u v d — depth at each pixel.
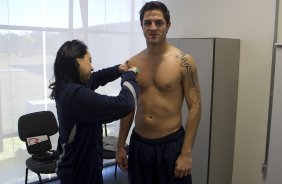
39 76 3.12
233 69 2.90
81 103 1.50
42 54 3.11
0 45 2.85
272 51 2.68
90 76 1.83
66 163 1.65
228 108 2.92
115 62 3.64
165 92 1.77
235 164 3.06
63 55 1.60
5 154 3.01
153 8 1.69
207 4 3.16
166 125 1.79
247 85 2.90
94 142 1.66
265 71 2.75
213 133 2.82
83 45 1.67
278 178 2.34
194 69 1.77
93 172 1.65
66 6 3.20
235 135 3.04
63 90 1.56
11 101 2.98
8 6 2.85
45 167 2.64
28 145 2.76
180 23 3.46
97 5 3.42
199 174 2.92
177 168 1.74
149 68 1.81
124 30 3.68
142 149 1.84
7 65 2.92
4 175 3.03
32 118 2.85
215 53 2.71
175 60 1.76
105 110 1.50
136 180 1.88
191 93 1.78
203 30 3.23
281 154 2.31
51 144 2.94
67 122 1.59
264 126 2.80
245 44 2.88
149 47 1.80
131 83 1.64
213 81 2.74
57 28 3.16
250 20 2.82
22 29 2.96
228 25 2.99
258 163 2.88
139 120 1.87
